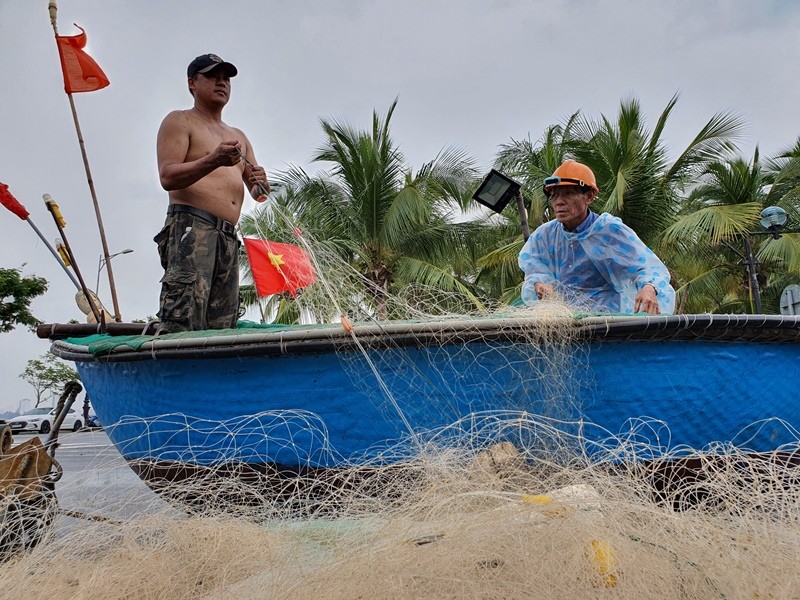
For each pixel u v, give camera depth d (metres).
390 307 3.33
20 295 21.62
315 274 3.67
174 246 3.83
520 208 4.45
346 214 18.44
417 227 18.44
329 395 2.94
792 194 21.12
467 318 2.96
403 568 1.90
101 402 3.67
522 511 2.02
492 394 2.85
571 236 4.09
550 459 2.68
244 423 3.02
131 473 3.34
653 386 2.93
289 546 2.20
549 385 2.82
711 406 3.00
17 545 2.68
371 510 2.45
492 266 19.72
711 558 1.94
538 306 3.00
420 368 2.87
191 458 3.10
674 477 2.94
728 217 17.42
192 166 3.67
